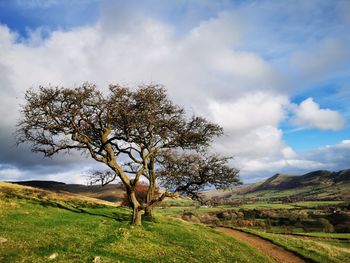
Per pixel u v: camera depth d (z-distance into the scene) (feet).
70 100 132.36
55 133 137.18
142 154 141.18
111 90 133.59
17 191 175.11
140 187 265.34
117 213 165.48
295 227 453.17
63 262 64.69
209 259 95.76
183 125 150.20
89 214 143.54
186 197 146.41
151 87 138.72
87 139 134.82
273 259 121.19
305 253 135.13
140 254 85.71
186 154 155.53
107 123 137.59
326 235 296.51
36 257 66.18
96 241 91.30
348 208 617.21
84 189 420.77
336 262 129.49
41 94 131.44
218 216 474.49
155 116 138.82
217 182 144.77
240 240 148.46
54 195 192.24
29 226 101.86
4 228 94.07
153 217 154.81
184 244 109.50
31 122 133.69
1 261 61.16
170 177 145.79
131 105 136.15
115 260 73.87
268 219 487.20
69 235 94.63
